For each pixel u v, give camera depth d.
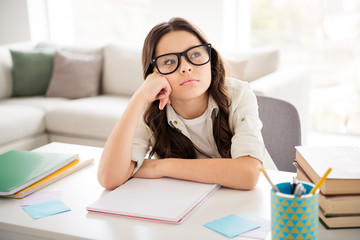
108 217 1.12
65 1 5.05
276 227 0.90
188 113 1.52
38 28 4.93
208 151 1.60
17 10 4.86
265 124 1.77
